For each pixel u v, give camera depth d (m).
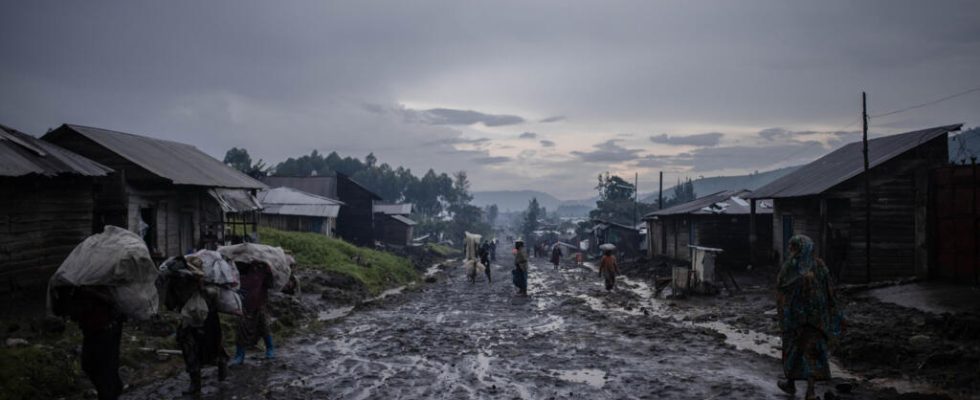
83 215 14.19
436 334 11.73
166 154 21.44
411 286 25.03
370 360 9.24
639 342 10.73
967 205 14.74
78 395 6.98
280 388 7.42
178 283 7.11
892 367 8.11
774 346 10.23
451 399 7.05
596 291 21.53
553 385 7.66
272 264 8.98
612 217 70.19
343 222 52.53
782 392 7.07
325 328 12.61
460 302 18.23
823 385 7.30
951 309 12.09
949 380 7.24
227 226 25.50
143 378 7.82
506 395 7.20
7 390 6.44
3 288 11.61
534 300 18.73
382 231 61.25
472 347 10.34
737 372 8.20
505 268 40.41
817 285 6.52
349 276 21.92
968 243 14.73
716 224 28.28
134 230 17.23
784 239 25.36
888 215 19.72
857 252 19.81
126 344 8.98
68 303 5.96
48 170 12.05
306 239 29.09
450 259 58.62
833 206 20.75
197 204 21.16
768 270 24.75
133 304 6.04
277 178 54.06
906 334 9.84
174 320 10.84
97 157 17.27
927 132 19.94
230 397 7.00
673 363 8.85
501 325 13.12
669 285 21.02
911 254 19.69
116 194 15.82
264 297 8.97
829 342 6.59
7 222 11.78
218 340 7.47
